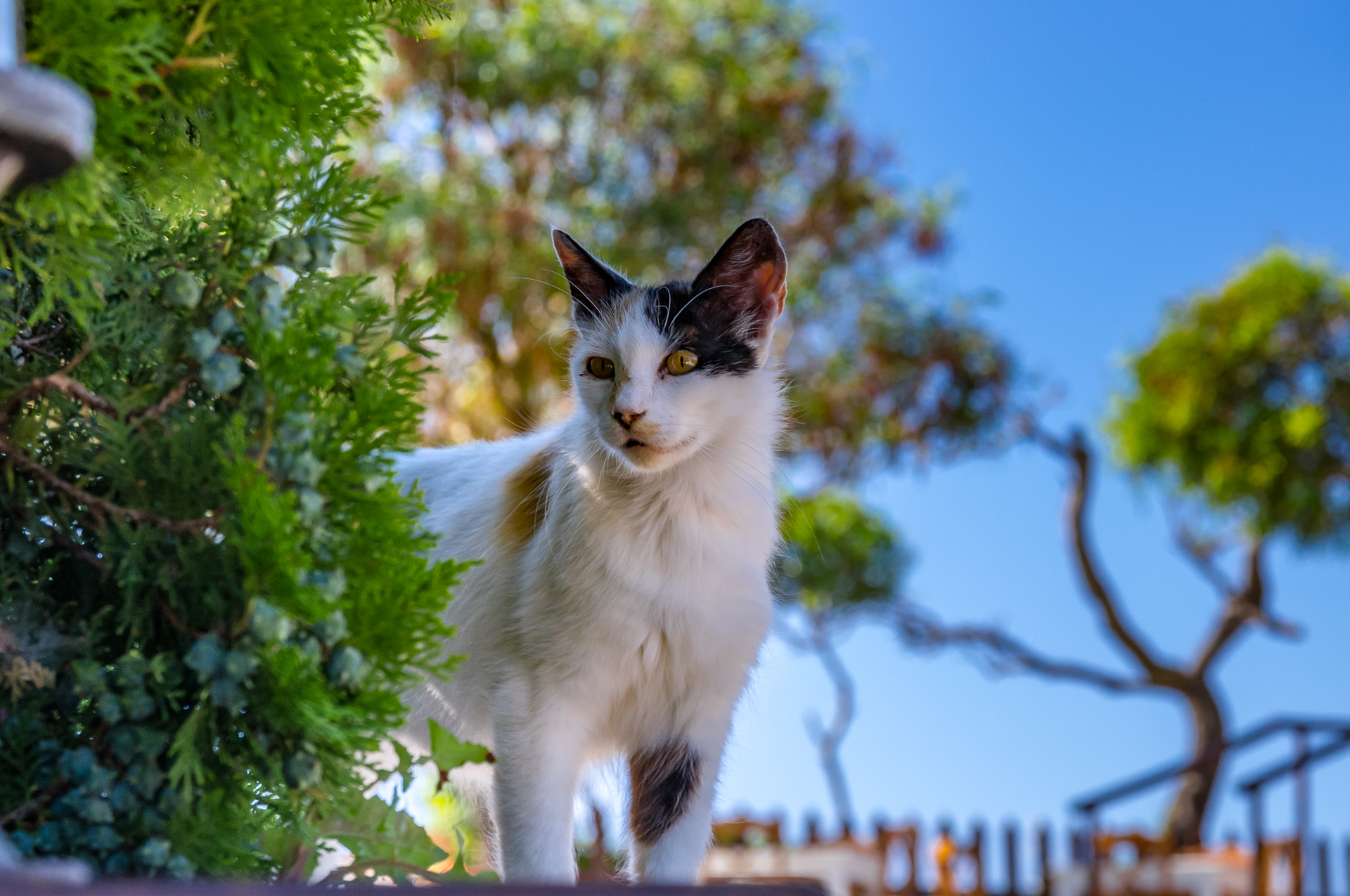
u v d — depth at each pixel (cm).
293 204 68
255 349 63
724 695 90
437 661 91
